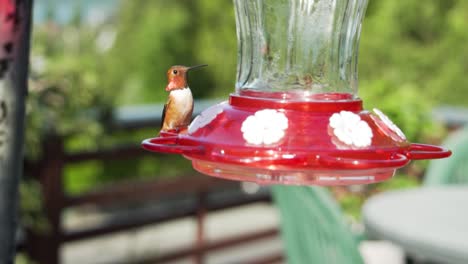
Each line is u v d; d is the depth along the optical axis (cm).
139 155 381
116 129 378
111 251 554
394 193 317
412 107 450
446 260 249
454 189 324
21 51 131
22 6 130
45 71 334
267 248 618
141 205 608
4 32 129
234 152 144
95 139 364
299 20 176
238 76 180
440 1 911
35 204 342
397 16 901
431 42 905
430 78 904
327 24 177
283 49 176
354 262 273
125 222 393
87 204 364
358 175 148
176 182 405
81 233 368
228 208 446
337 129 147
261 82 176
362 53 895
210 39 929
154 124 395
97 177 608
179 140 158
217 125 153
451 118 489
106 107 374
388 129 158
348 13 179
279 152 142
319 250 274
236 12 182
